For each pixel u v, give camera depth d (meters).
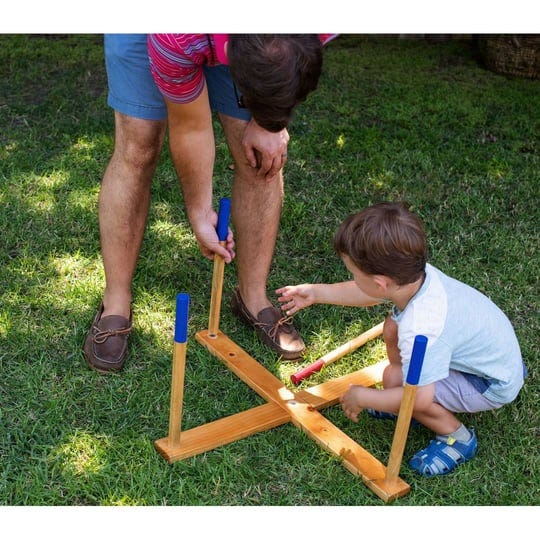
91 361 2.89
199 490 2.45
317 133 4.71
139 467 2.49
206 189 2.73
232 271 3.48
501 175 4.39
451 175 4.38
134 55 2.59
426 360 2.39
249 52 1.98
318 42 2.05
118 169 2.82
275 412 2.73
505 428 2.71
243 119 2.77
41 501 2.37
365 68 5.84
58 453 2.53
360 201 4.07
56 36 6.08
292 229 3.82
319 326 3.20
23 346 2.95
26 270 3.38
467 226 3.90
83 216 3.76
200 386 2.87
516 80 5.75
